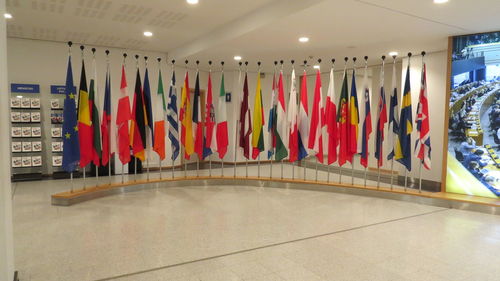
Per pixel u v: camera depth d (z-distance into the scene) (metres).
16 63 7.60
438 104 6.98
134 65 8.77
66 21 6.21
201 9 5.51
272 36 5.98
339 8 4.53
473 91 5.68
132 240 3.85
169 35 7.21
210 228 4.33
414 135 7.42
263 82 10.80
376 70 9.69
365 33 5.73
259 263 3.25
